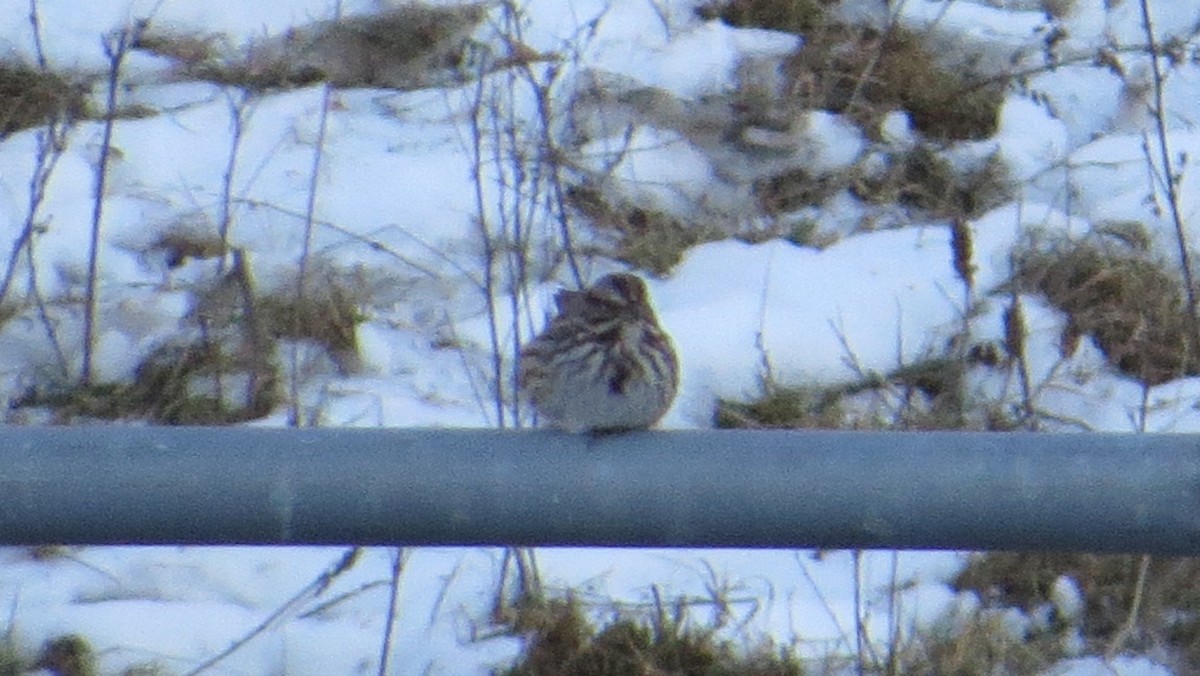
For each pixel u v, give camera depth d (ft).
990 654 31.27
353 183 39.65
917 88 43.39
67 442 13.53
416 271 37.81
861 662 28.68
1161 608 32.81
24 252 37.37
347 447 13.69
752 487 13.65
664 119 42.04
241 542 13.79
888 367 36.78
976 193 41.55
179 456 13.56
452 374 36.19
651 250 39.09
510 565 32.27
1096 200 41.27
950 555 33.24
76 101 39.81
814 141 42.09
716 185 41.32
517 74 41.55
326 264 37.73
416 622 31.22
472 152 40.52
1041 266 39.04
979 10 46.42
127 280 37.32
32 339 36.09
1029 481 13.42
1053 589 33.04
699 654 30.45
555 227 38.83
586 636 30.71
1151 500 13.34
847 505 13.57
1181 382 37.35
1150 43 36.88
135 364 35.96
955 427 34.96
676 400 35.60
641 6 44.91
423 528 13.78
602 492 13.71
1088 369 37.37
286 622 31.12
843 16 45.52
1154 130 43.80
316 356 36.29
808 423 35.12
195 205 38.88
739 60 43.57
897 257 39.45
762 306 36.81
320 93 42.34
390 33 43.52
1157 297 38.47
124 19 43.32
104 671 30.25
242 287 35.01
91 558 32.32
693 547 13.93
